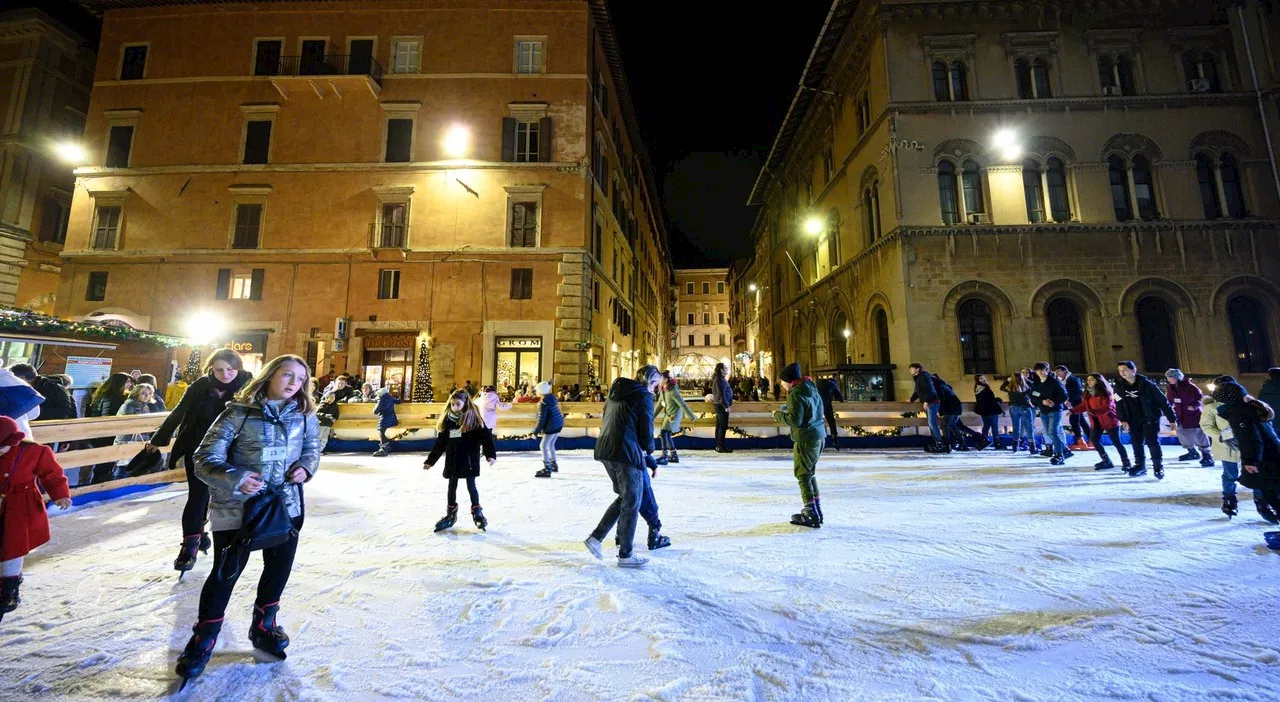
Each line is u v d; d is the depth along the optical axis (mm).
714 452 12289
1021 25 18781
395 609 3693
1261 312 17047
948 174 18422
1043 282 17234
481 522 5684
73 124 25391
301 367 3156
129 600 3854
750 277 50906
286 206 21062
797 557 4750
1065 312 17391
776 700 2602
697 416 13117
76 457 6816
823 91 24000
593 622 3463
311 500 7234
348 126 21516
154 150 21578
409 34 22047
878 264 19219
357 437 12695
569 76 21781
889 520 6023
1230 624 3365
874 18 19453
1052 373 11188
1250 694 2621
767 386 32594
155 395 8922
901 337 17547
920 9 18875
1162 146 17906
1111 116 18109
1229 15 18531
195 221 21062
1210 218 17578
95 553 4965
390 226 21062
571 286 20375
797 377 6078
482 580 4230
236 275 20609
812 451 5828
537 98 21688
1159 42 18500
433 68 21859
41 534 3467
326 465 10430
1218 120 17969
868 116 20406
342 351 20016
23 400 4059
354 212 21031
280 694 2662
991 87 18453
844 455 11531
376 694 2674
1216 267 17078
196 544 4473
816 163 26344
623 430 4723
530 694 2672
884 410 13031
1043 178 17969
